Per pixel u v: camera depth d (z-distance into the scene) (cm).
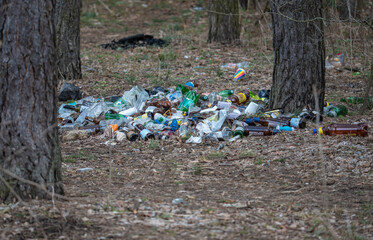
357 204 616
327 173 752
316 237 512
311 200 634
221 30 2156
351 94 1330
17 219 532
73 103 1197
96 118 1080
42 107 572
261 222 552
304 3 1058
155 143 931
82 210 568
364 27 1238
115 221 543
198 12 2962
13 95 559
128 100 1166
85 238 496
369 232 528
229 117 1026
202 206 602
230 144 932
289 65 1084
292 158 831
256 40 2159
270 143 920
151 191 675
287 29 1076
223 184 719
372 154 819
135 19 2869
